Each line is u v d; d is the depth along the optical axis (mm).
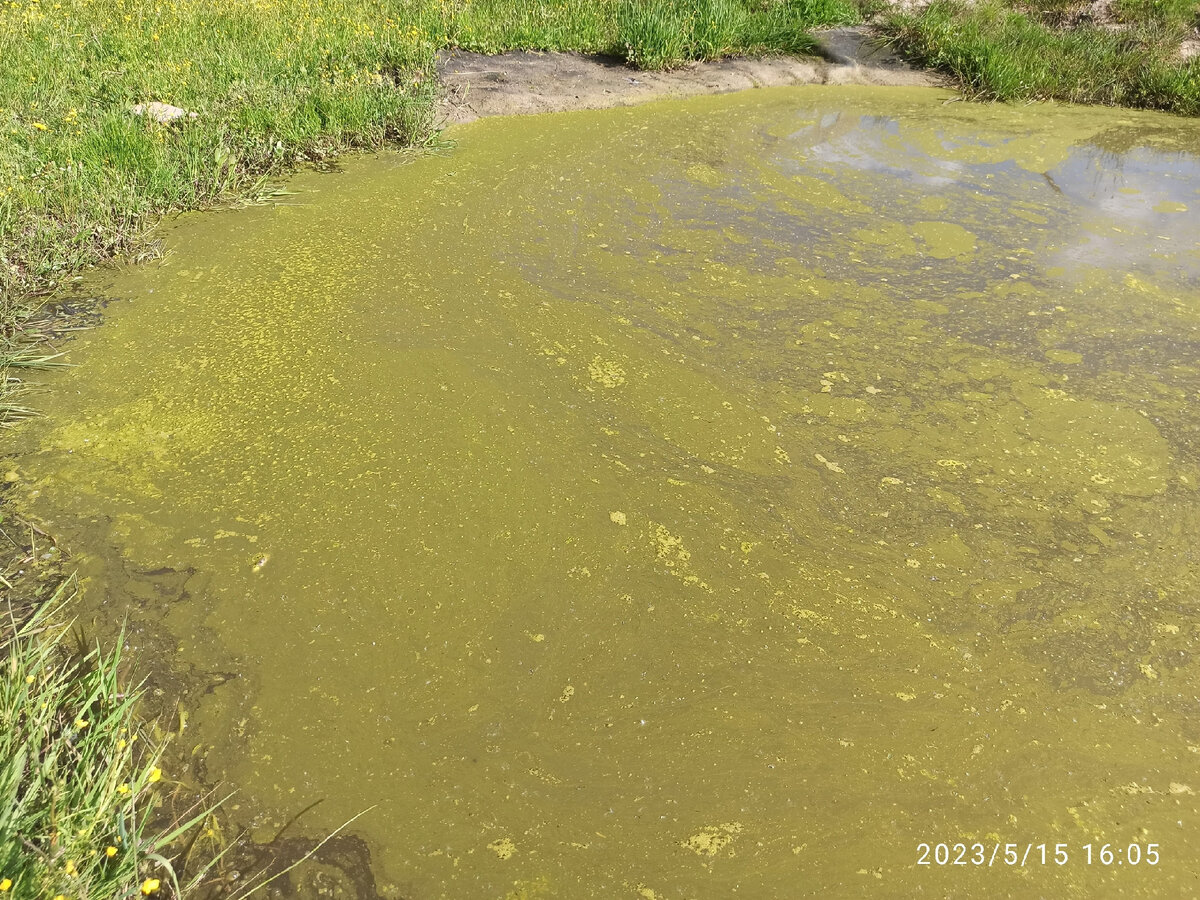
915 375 3582
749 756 2193
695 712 2293
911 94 7160
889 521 2898
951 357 3697
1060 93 7227
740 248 4516
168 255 4227
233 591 2545
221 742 2174
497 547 2732
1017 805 2111
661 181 5246
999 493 3014
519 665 2391
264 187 4918
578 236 4555
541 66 7004
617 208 4887
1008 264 4477
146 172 4703
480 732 2225
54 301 3830
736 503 2943
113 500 2820
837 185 5328
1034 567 2748
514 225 4633
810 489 3012
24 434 3066
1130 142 6320
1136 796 2137
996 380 3564
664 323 3855
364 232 4496
